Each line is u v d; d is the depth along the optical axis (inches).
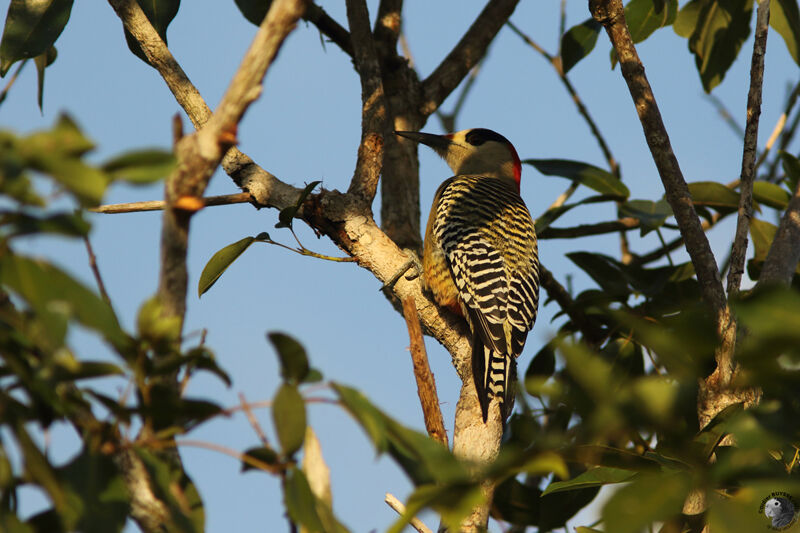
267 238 351.9
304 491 168.7
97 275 212.1
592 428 129.9
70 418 175.6
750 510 131.6
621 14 341.7
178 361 169.2
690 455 143.1
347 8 421.1
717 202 445.7
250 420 174.7
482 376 384.5
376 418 164.4
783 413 140.5
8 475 156.0
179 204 195.6
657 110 340.2
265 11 444.1
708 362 130.0
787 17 474.6
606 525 132.2
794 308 112.7
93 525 163.6
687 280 431.8
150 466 177.2
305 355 168.6
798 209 343.6
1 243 146.9
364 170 399.2
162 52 386.6
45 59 409.7
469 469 163.6
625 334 399.9
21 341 170.9
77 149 137.3
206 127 198.7
